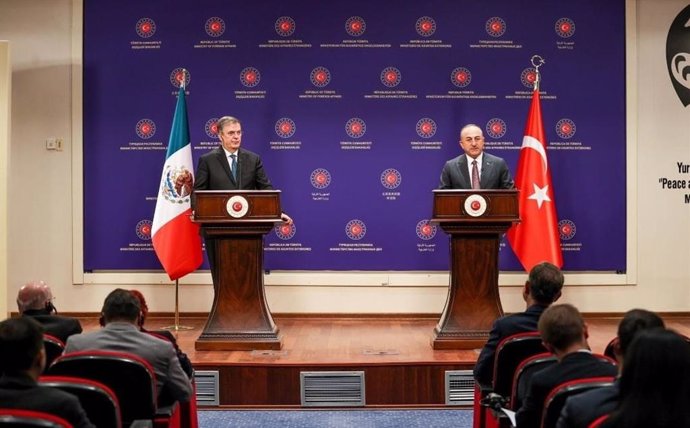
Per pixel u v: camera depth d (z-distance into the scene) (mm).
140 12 7391
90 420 2607
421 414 5164
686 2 7387
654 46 7410
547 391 2652
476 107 7387
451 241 5844
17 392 2285
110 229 7441
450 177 6191
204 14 7391
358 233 7410
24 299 3883
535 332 3441
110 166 7422
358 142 7391
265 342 5711
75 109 7391
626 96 7371
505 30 7379
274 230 7402
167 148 7379
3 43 6680
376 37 7375
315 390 5309
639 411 1851
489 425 3715
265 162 7391
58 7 7402
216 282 5820
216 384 5297
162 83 7402
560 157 7410
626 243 7418
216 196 5562
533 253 6738
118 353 2953
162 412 3258
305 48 7383
